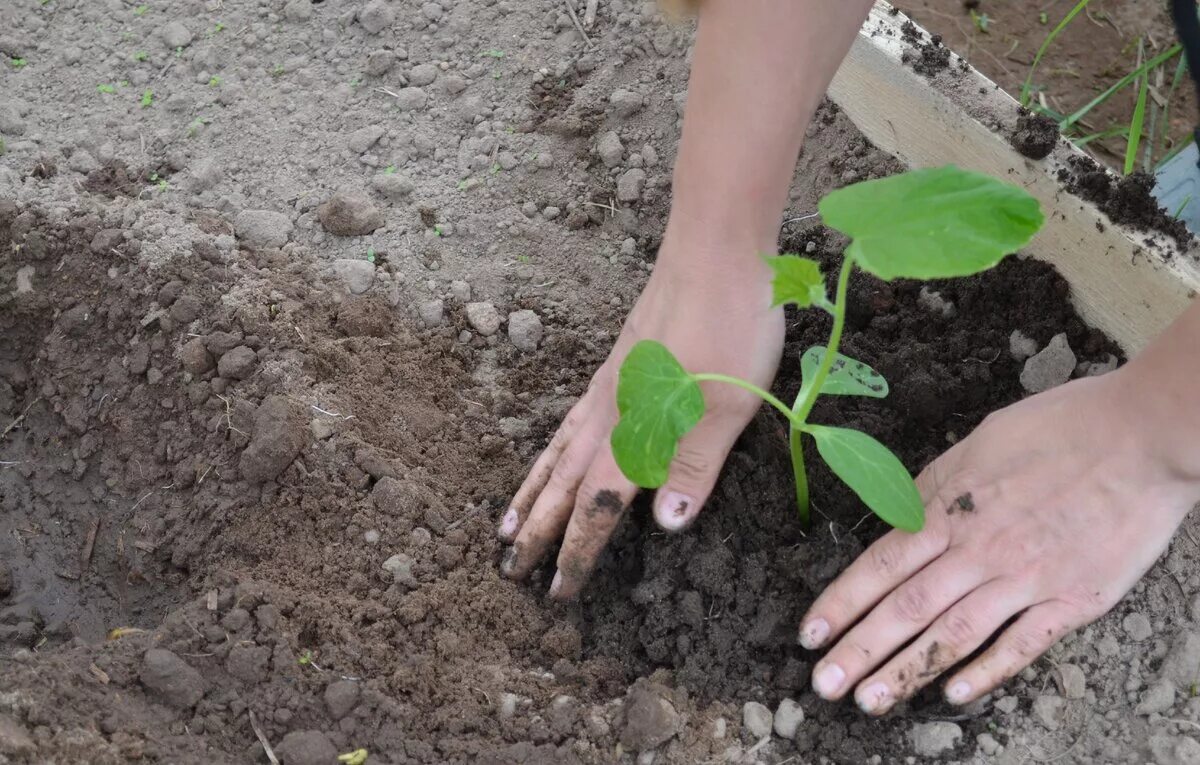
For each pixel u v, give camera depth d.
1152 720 0.88
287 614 0.90
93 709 0.84
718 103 0.82
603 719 0.88
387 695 0.88
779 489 0.93
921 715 0.88
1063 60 1.24
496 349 1.04
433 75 1.13
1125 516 0.86
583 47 1.14
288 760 0.85
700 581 0.92
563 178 1.09
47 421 1.04
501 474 0.98
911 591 0.87
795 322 1.01
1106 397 0.86
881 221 0.75
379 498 0.95
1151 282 0.96
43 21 1.16
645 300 0.89
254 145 1.09
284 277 1.03
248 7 1.16
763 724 0.88
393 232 1.06
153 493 0.99
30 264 1.04
